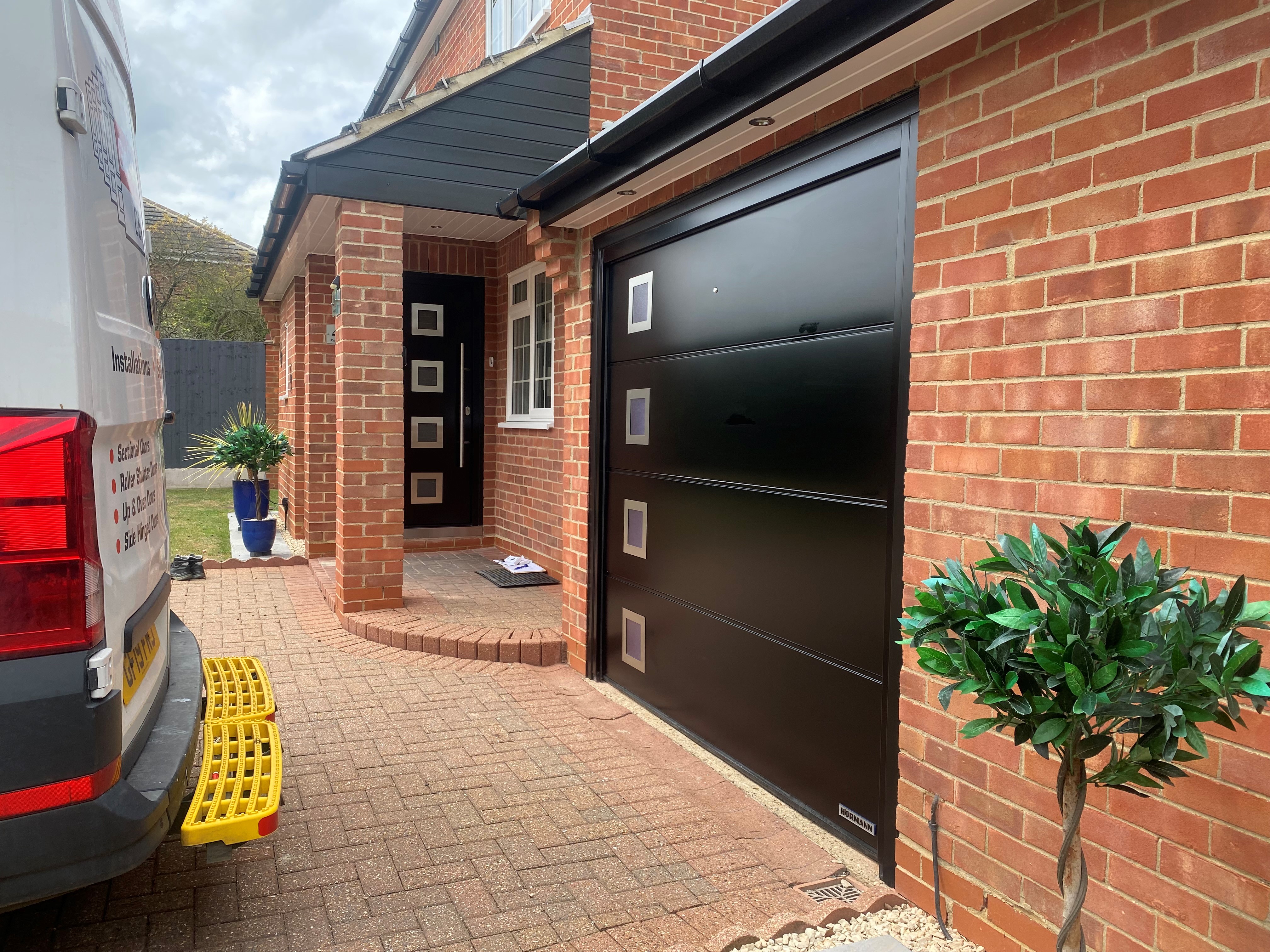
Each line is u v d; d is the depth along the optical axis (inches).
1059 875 76.0
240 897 119.5
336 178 258.4
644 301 201.9
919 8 99.7
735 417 166.4
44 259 80.7
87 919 113.0
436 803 150.3
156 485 129.8
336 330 278.7
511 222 332.8
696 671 180.9
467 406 401.1
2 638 79.0
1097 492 91.4
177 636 154.5
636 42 296.7
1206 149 81.0
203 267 1041.5
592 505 223.0
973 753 107.5
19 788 79.7
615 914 116.7
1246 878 78.5
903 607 118.2
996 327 103.3
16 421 79.0
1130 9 87.7
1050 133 96.5
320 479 378.6
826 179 138.1
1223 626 65.5
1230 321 79.2
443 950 108.0
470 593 300.2
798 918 111.1
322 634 260.4
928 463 113.7
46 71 81.4
